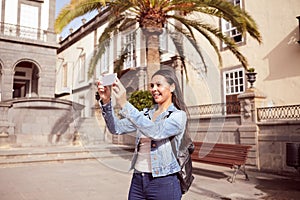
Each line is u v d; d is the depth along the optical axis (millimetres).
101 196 4293
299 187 4949
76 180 5508
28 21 17219
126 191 4617
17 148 9484
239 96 7348
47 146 10078
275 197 4281
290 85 8438
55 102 10891
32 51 16094
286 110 7027
